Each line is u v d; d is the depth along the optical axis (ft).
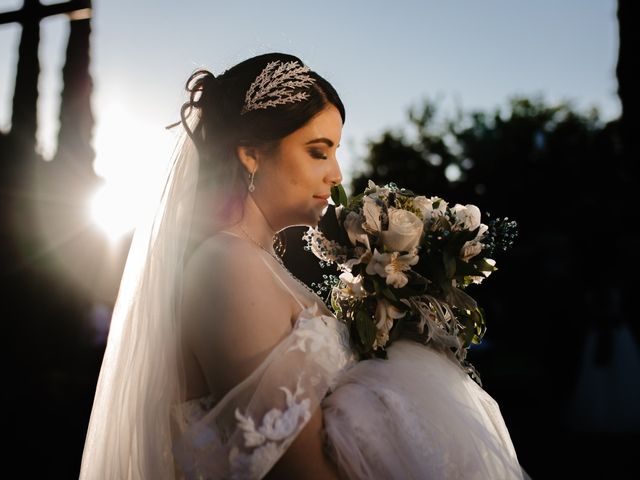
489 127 76.64
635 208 19.20
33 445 19.33
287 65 5.83
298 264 8.05
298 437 4.86
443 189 72.69
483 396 6.32
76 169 25.43
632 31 14.83
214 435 4.92
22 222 24.71
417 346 5.99
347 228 5.93
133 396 5.67
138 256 6.14
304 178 5.74
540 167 49.62
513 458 6.07
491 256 6.22
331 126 5.82
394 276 5.71
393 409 5.21
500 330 44.37
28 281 24.52
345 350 5.48
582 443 21.63
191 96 6.14
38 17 23.34
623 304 24.07
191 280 5.24
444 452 5.20
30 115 24.58
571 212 26.27
